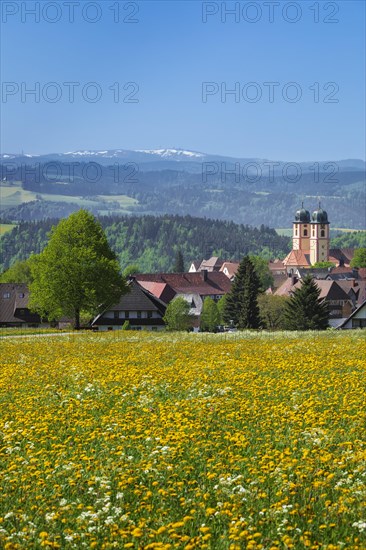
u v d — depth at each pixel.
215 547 11.79
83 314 102.94
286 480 14.40
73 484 14.61
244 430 19.38
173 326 117.44
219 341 53.72
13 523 12.80
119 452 16.83
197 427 19.14
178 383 28.22
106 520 12.50
